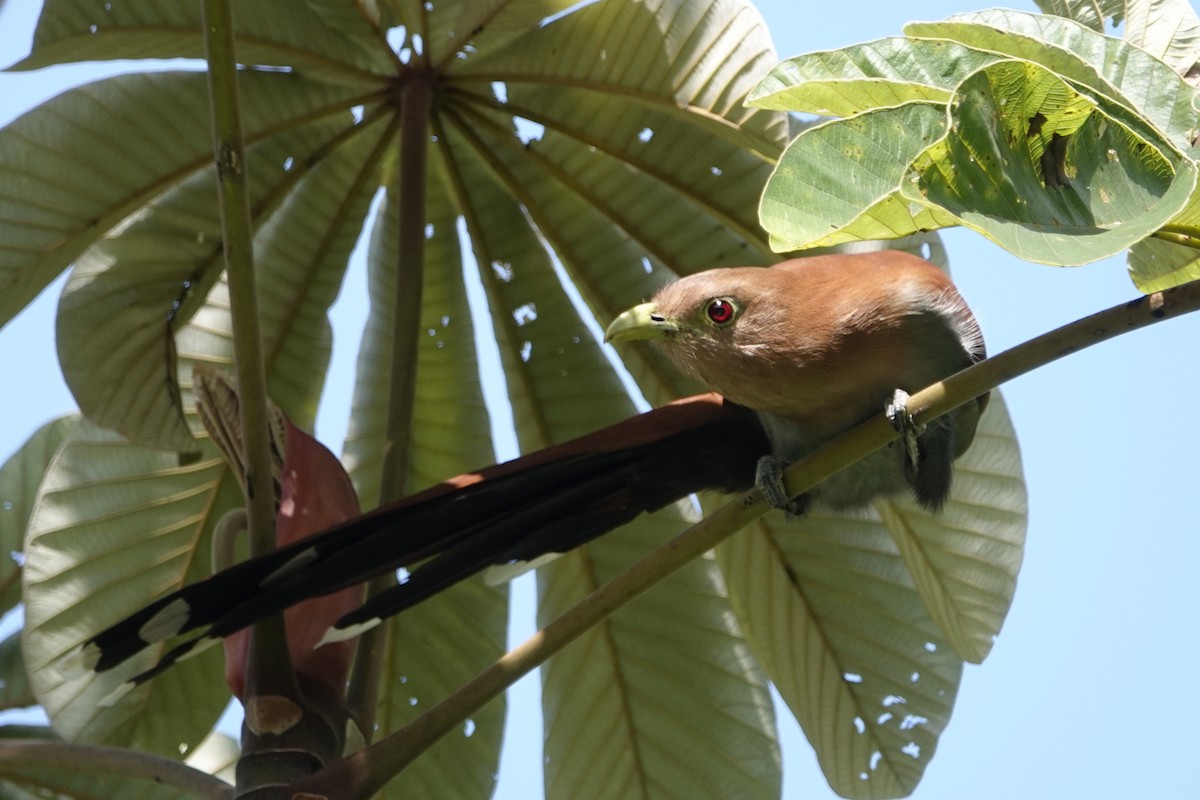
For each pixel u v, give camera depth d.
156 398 8.55
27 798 8.32
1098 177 4.40
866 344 6.92
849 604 9.10
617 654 9.20
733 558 9.13
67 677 8.68
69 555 8.79
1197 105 5.61
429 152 9.16
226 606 6.67
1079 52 5.88
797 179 4.30
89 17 7.70
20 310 8.24
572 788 9.05
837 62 5.39
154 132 8.22
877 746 9.16
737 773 9.02
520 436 9.26
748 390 7.10
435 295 9.36
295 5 8.30
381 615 7.06
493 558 7.43
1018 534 8.84
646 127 8.70
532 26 8.48
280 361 9.20
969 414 7.60
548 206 9.09
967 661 8.95
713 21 8.30
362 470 9.27
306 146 8.84
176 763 6.86
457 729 9.07
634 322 7.09
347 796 6.25
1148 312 5.18
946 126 4.18
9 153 8.06
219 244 8.62
